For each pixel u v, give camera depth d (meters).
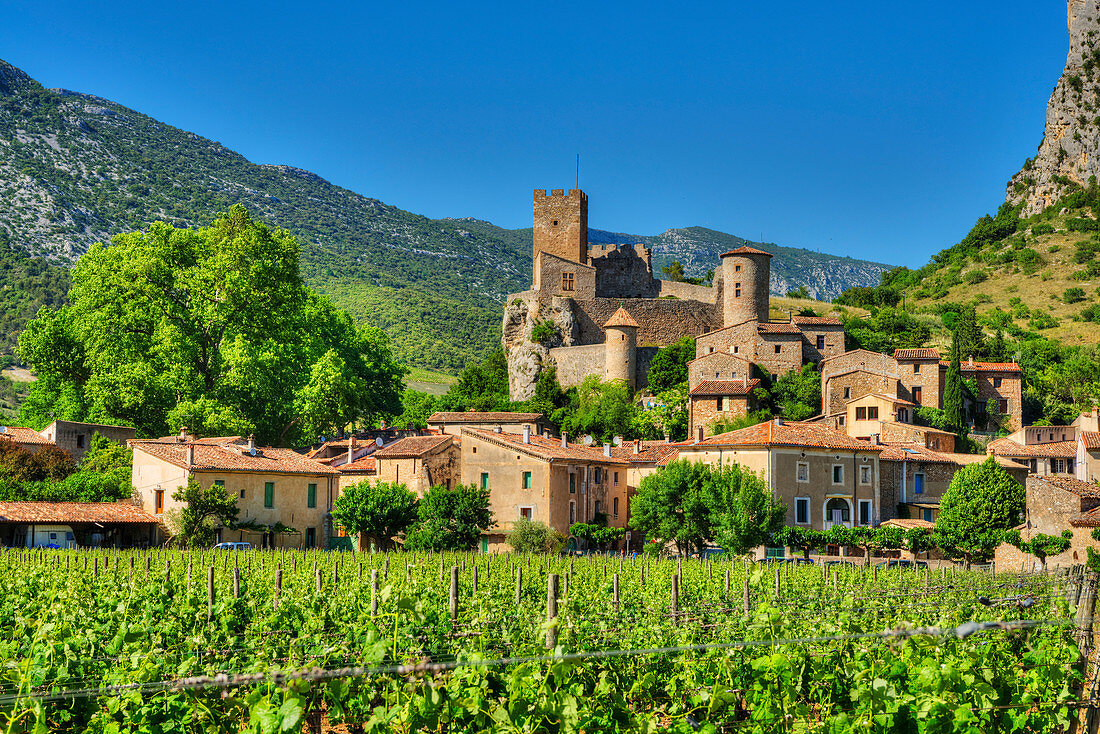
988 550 56.03
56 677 15.36
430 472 67.19
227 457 60.88
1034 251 182.62
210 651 18.73
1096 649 15.23
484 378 125.56
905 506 71.25
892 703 14.64
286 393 79.06
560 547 57.97
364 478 65.88
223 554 47.31
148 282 77.44
